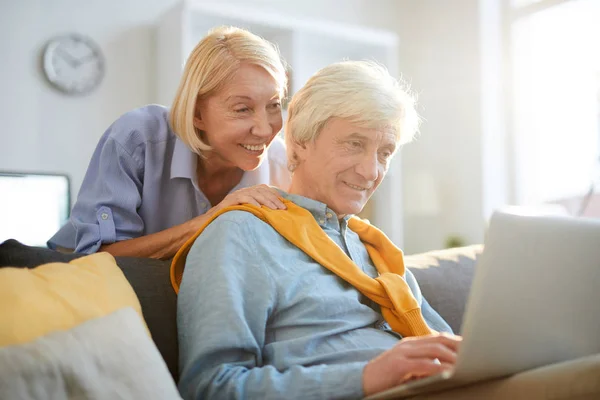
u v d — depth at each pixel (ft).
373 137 4.44
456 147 17.61
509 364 2.84
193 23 14.43
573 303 2.96
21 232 11.28
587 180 15.08
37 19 13.52
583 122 15.31
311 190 4.66
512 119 16.94
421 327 4.35
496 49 17.12
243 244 4.13
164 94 14.34
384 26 18.61
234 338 3.70
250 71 5.32
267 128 5.40
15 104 13.23
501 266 2.84
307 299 4.09
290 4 16.81
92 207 5.74
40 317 3.33
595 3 15.14
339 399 3.44
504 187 17.10
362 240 5.07
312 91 4.50
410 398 3.12
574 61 15.56
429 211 17.76
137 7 14.58
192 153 5.91
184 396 3.71
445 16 17.94
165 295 4.34
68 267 3.89
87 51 13.92
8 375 2.77
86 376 2.98
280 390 3.47
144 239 5.49
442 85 18.01
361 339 4.10
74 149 13.76
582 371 2.52
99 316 3.53
